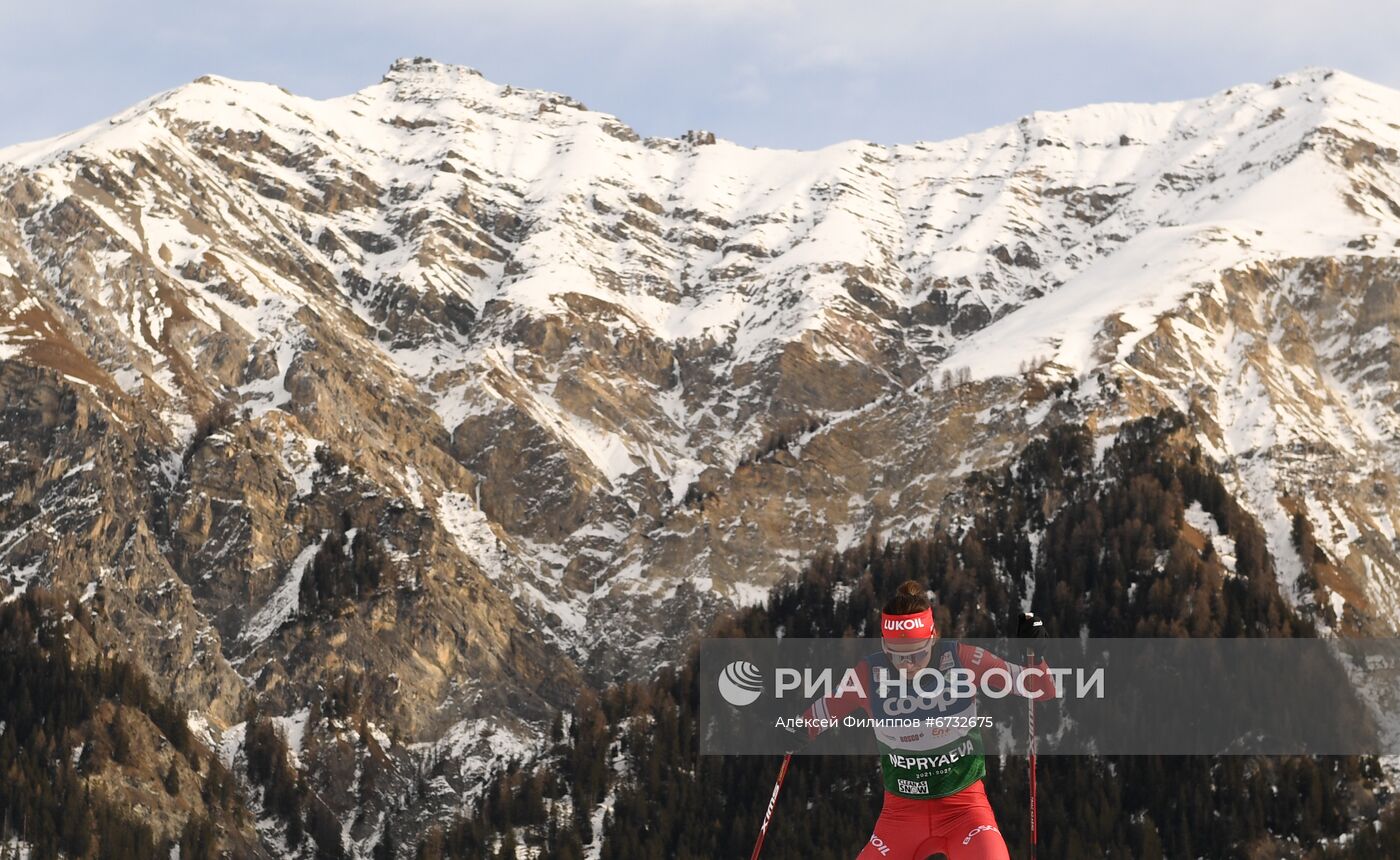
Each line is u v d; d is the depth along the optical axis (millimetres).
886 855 16250
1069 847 148875
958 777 16141
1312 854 149125
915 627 15898
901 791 16266
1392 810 152875
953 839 16078
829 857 152500
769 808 16594
